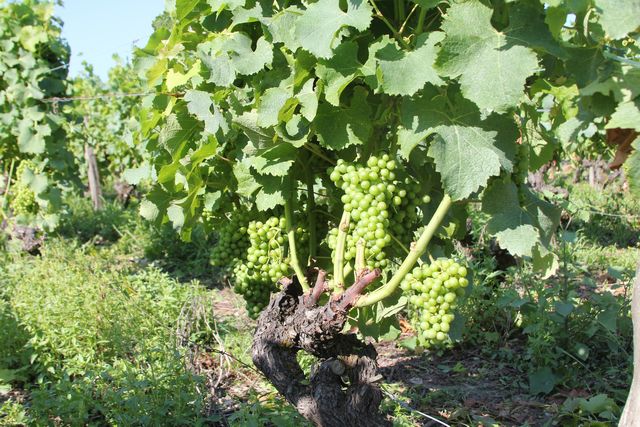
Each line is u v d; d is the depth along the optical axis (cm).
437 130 231
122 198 1438
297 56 255
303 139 267
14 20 856
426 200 272
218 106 293
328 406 284
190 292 605
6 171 914
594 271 754
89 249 888
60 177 902
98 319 535
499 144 233
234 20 284
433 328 248
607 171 1098
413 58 228
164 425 404
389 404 427
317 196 355
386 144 282
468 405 452
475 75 212
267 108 265
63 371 460
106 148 1536
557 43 215
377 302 272
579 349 482
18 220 873
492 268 596
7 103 862
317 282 279
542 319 496
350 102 266
